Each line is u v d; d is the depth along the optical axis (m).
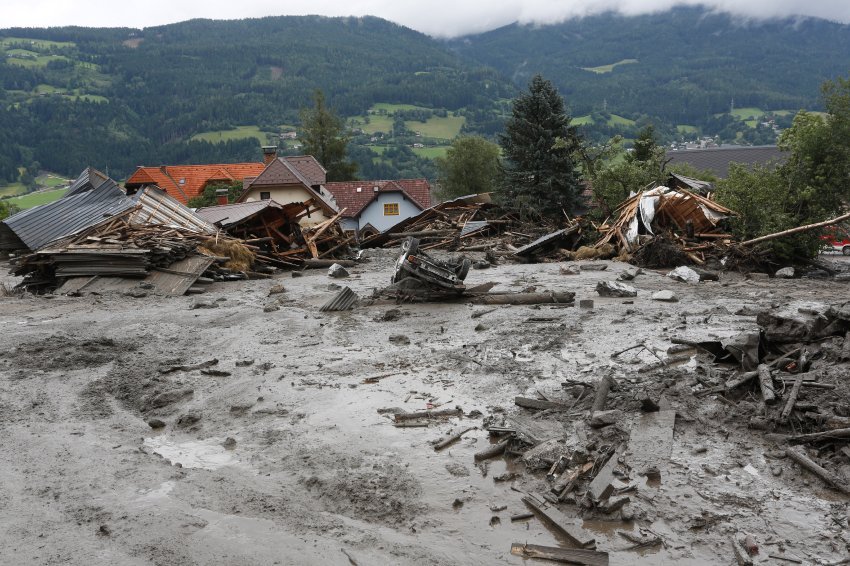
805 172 24.20
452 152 64.44
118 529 5.44
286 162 49.00
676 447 6.50
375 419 7.61
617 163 32.12
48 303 15.13
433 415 7.65
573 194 38.78
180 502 5.88
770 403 7.06
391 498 5.85
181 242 18.44
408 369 9.41
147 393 8.84
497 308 13.40
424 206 54.62
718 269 20.70
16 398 8.63
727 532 5.14
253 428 7.55
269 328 12.28
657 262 21.14
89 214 22.12
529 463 6.34
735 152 64.00
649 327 11.11
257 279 20.09
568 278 18.55
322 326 12.30
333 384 8.85
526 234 31.05
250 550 5.13
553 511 5.53
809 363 7.90
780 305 13.20
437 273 14.02
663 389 7.82
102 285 16.80
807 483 5.77
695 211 23.33
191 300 15.57
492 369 9.17
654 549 5.01
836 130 23.78
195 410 8.20
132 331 12.28
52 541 5.28
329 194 53.31
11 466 6.64
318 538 5.29
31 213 21.12
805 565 4.73
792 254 22.92
